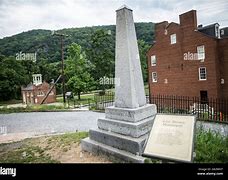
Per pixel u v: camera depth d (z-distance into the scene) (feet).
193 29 71.10
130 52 18.20
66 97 119.75
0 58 123.34
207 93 68.80
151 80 89.66
